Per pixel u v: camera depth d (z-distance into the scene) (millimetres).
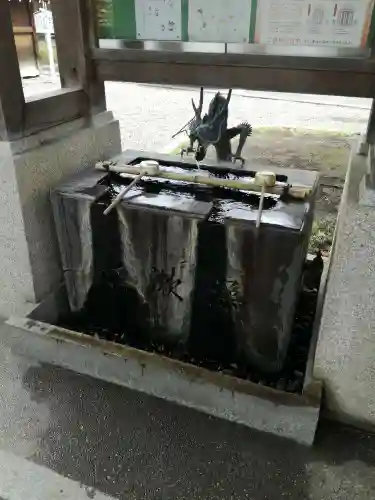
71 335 1833
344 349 1530
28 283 1979
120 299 1978
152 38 1830
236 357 1893
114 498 1396
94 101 2135
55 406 1712
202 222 1604
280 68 1711
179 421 1660
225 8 1667
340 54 1610
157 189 1932
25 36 7074
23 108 1742
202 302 1808
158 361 1706
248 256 1607
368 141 1718
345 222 1337
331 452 1551
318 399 1541
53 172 1912
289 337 1773
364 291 1410
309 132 6414
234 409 1628
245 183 1750
